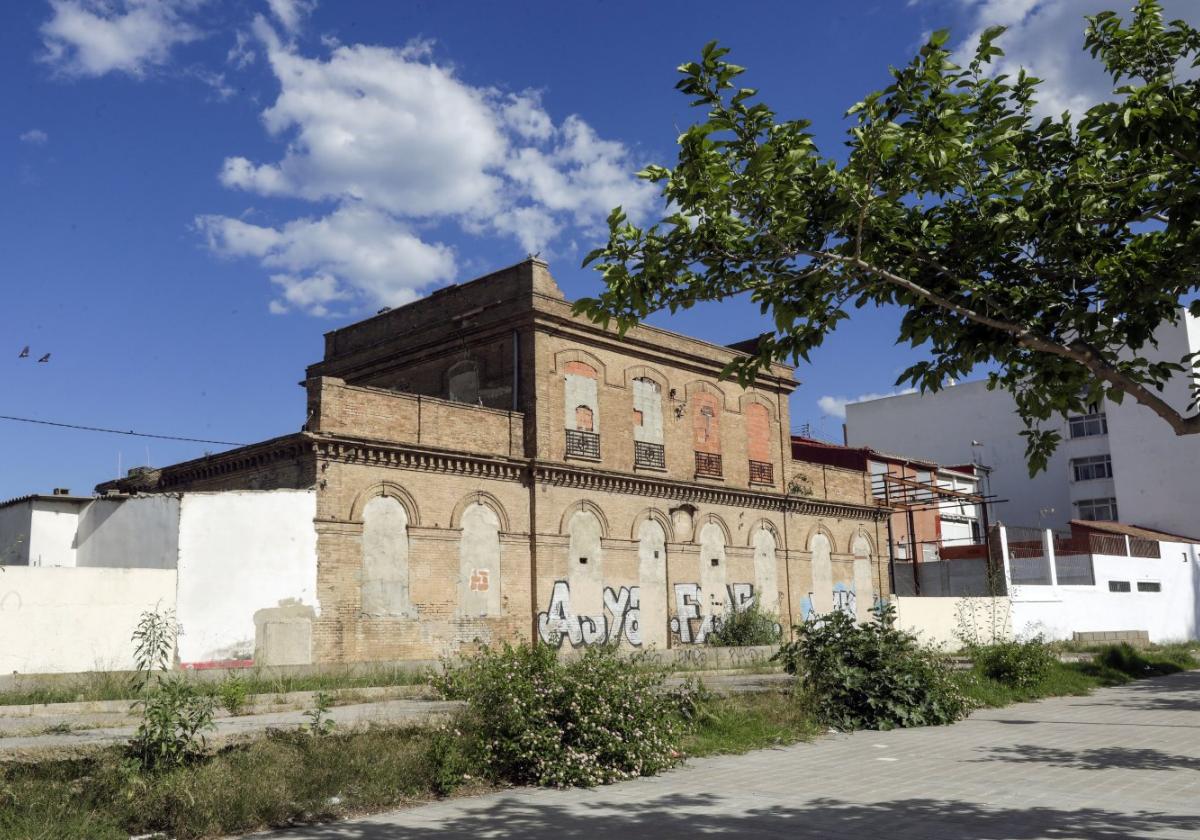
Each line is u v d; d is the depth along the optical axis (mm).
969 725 16125
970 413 56062
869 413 59812
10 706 14375
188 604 20359
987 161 6965
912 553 40875
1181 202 6570
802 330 7570
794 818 8805
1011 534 41031
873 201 6562
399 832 8391
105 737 9891
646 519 29797
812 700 15789
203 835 8312
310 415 23016
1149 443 49062
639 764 11211
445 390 29250
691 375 32125
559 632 26656
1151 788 10234
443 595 24422
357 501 23125
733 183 6543
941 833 8117
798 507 35188
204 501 20984
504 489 26266
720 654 26938
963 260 7434
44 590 18734
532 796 10117
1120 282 7062
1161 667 28875
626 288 7059
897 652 16516
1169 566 43656
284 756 9914
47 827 7797
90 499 23828
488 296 28453
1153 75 7254
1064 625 37375
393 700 15484
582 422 28266
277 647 21297
